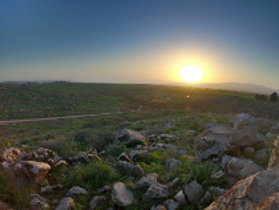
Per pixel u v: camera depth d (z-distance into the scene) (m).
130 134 8.66
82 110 56.81
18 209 3.73
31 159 5.53
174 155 6.88
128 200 4.19
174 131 12.41
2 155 5.43
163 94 115.88
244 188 2.26
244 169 4.58
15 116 44.34
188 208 3.80
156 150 7.78
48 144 7.75
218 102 50.62
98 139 9.07
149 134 12.12
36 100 68.81
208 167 4.73
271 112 35.06
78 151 7.23
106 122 28.23
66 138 9.04
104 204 4.07
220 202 2.36
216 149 5.97
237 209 2.08
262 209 1.63
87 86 153.38
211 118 15.84
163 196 4.10
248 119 6.28
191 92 126.94
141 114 37.16
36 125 34.03
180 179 4.81
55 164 5.49
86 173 5.13
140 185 4.65
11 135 24.53
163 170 5.76
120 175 5.34
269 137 8.59
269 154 5.86
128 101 79.75
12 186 4.19
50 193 4.42
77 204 4.02
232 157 5.47
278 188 2.09
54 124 34.88
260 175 2.25
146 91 130.62
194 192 4.00
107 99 83.69
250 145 6.10
